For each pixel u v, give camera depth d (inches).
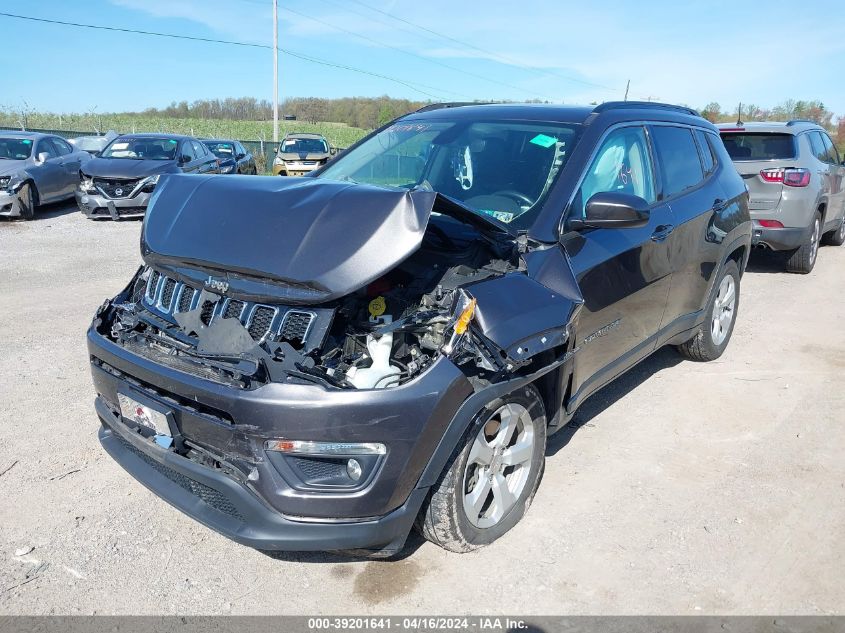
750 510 142.7
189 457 111.7
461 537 120.6
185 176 139.1
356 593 115.4
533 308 120.3
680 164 190.5
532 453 133.3
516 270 125.1
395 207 108.4
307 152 815.7
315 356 106.0
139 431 120.3
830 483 154.3
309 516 103.6
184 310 121.9
